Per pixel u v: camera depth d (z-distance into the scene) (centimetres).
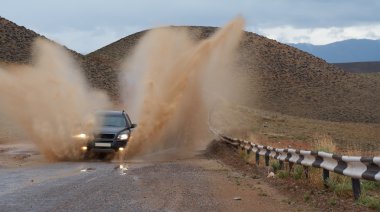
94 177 1383
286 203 1002
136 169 1616
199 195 1082
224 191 1155
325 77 13350
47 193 1077
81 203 955
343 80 13362
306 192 1112
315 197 1046
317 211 914
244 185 1270
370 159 888
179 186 1216
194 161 1978
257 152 1827
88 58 9538
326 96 12075
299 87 12400
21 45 8569
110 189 1145
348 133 5225
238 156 2116
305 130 5122
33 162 1875
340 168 1038
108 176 1409
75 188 1155
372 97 12381
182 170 1609
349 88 12825
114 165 1770
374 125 7438
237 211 909
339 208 926
